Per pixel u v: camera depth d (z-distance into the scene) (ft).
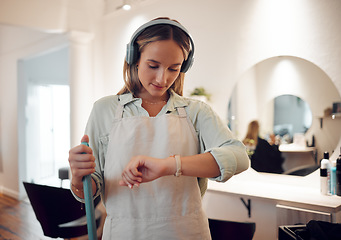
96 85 12.84
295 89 7.97
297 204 6.49
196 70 9.94
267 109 8.48
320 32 7.51
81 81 12.42
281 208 6.61
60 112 21.38
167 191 2.93
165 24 2.67
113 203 2.97
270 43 8.38
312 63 7.66
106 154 3.04
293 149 8.02
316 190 7.48
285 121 8.16
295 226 4.63
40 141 19.83
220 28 9.37
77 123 12.37
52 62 19.01
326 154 7.07
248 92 8.82
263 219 8.34
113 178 2.95
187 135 3.07
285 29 8.10
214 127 3.06
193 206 3.03
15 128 16.96
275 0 8.25
